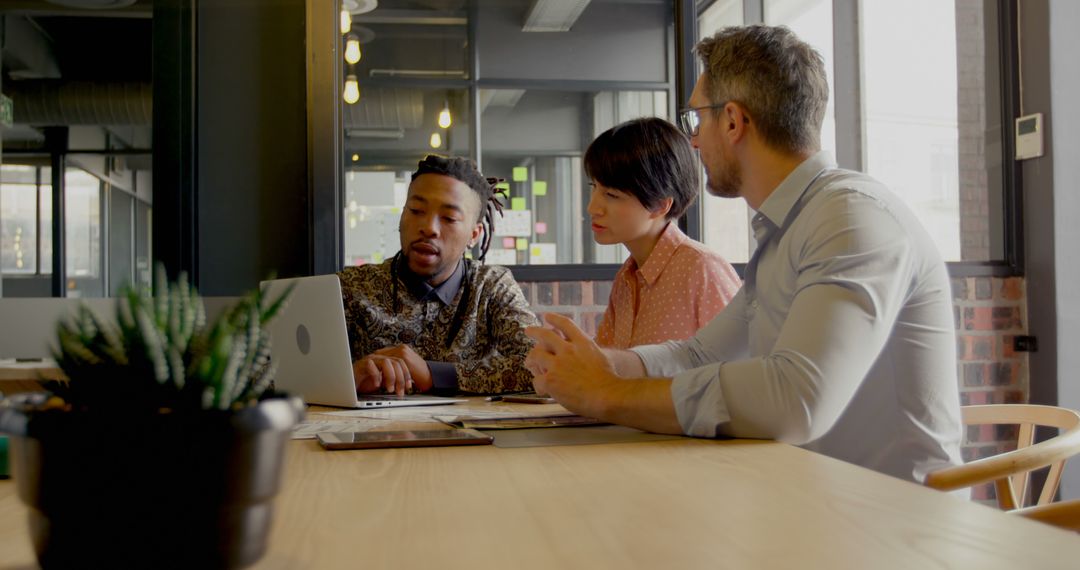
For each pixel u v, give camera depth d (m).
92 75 6.88
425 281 2.27
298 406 0.50
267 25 2.67
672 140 2.00
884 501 0.68
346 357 1.48
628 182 1.98
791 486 0.74
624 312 2.11
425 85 5.85
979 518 0.62
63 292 6.98
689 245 2.01
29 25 6.39
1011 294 2.94
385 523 0.61
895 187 3.29
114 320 0.45
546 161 6.61
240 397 0.47
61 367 0.45
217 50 2.65
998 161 3.01
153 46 2.61
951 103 3.12
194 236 2.62
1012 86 2.97
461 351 2.21
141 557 0.43
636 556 0.53
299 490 0.73
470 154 6.02
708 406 1.02
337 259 2.65
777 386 1.01
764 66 1.39
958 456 1.31
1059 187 2.84
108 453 0.43
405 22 5.94
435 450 0.95
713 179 1.50
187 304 0.47
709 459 0.88
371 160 6.08
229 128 2.65
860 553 0.53
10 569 0.50
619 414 1.08
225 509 0.45
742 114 1.41
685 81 2.89
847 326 1.05
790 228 1.31
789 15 3.58
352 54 4.36
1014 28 2.97
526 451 0.94
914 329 1.28
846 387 1.04
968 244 3.06
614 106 6.01
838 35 3.49
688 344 1.56
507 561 0.52
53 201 7.09
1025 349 2.93
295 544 0.56
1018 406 1.60
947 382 1.29
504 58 5.84
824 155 1.38
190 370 0.45
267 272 2.66
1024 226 2.95
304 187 2.68
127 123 7.10
